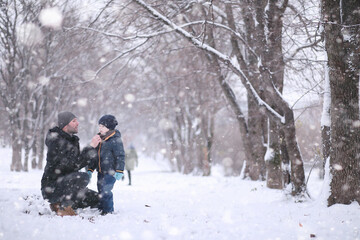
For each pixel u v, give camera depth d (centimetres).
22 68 1697
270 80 850
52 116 2061
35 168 2052
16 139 1788
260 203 811
